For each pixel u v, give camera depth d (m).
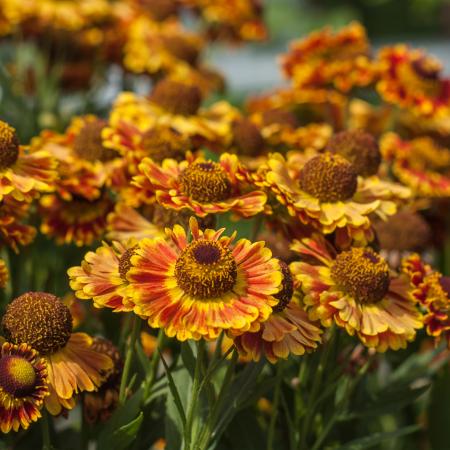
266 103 1.06
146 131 0.87
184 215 0.80
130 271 0.74
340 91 1.05
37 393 0.74
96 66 1.17
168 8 1.24
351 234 0.80
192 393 0.76
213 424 0.76
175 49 1.12
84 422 0.80
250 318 0.73
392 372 0.94
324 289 0.78
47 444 0.77
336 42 1.07
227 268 0.74
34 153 0.83
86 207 0.87
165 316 0.73
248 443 0.82
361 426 0.89
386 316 0.78
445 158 1.00
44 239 0.93
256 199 0.79
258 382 0.81
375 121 1.06
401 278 0.80
